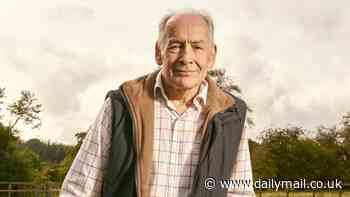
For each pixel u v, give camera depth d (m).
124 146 2.33
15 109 41.47
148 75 2.54
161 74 2.44
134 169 2.31
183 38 2.32
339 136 36.00
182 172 2.37
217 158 2.36
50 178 39.50
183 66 2.32
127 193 2.31
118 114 2.37
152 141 2.34
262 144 26.16
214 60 2.53
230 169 2.44
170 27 2.35
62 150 48.00
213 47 2.49
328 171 27.72
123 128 2.35
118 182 2.33
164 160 2.37
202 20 2.38
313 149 27.17
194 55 2.33
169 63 2.34
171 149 2.38
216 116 2.39
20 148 39.44
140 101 2.38
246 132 2.55
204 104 2.42
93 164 2.42
